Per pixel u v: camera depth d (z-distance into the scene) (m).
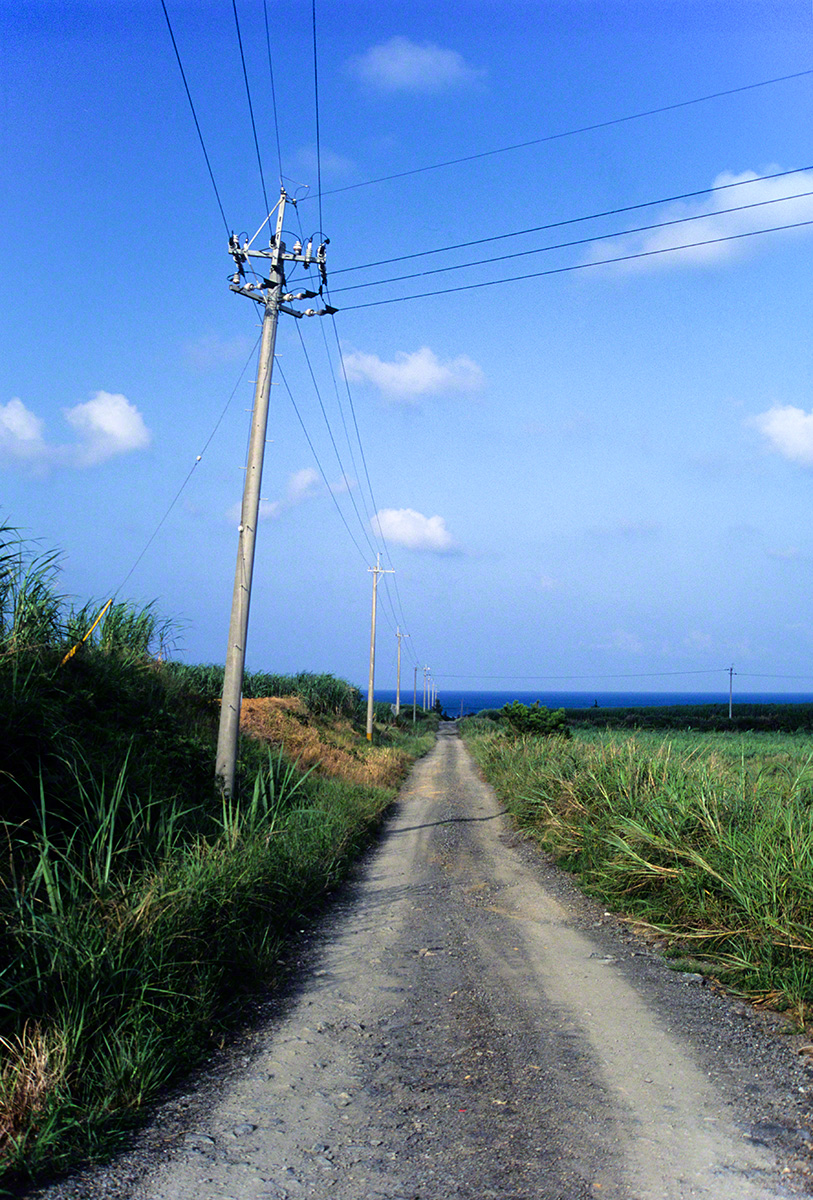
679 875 8.19
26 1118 3.70
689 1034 5.19
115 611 12.80
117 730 10.23
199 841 8.74
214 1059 4.85
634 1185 3.32
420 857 13.00
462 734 74.75
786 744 30.78
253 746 16.09
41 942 4.89
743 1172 3.41
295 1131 3.87
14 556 8.99
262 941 6.94
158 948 5.39
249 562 12.97
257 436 13.41
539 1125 3.89
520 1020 5.48
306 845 10.55
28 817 6.86
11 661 8.80
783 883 6.77
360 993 6.16
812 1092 4.28
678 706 86.88
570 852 11.72
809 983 5.83
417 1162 3.54
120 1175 3.42
